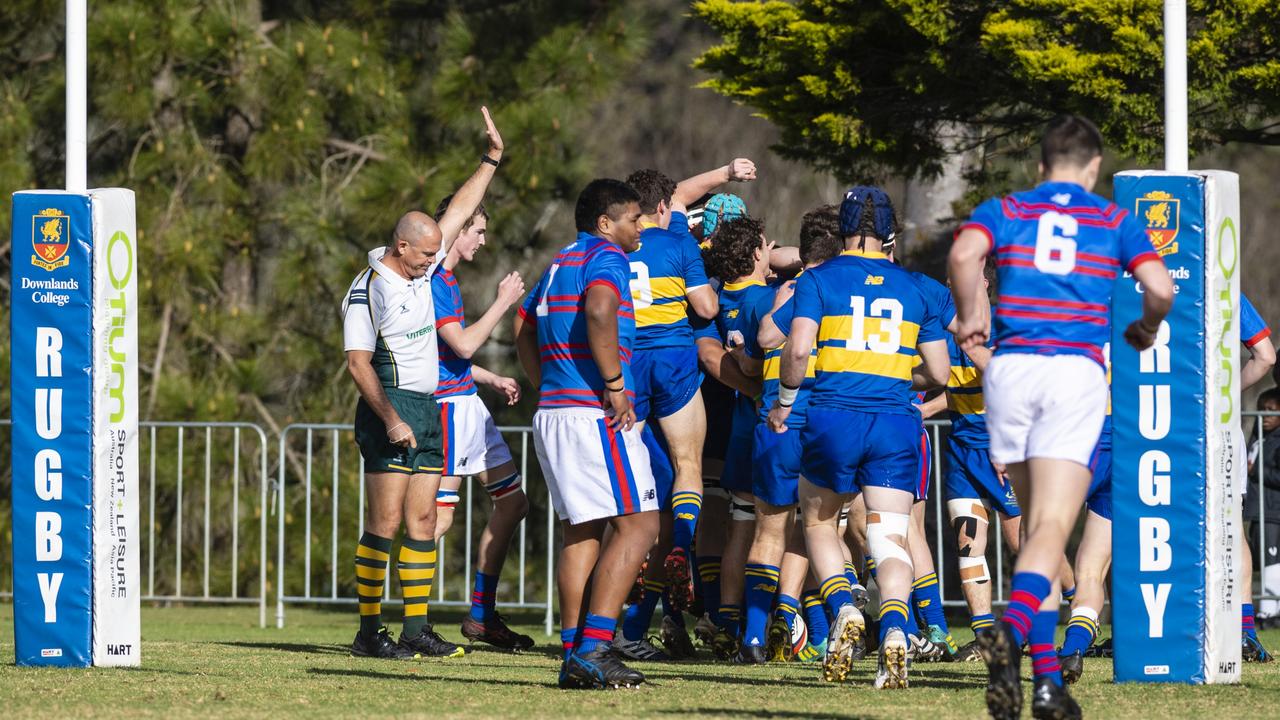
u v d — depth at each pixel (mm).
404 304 26156
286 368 53625
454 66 52500
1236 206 21172
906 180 41125
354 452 51719
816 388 21156
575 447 20109
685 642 27375
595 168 54875
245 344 53469
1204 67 33344
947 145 43250
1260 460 34531
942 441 41250
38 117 54438
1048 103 36156
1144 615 21172
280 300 52594
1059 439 16250
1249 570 27062
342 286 51594
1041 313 16484
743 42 38781
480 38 52938
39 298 22609
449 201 29062
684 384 27375
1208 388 21031
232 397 51000
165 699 19203
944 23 35312
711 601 28594
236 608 47781
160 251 52031
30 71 55969
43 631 22797
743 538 27156
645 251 27406
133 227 22734
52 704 18641
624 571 20344
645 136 87125
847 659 21141
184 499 50219
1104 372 16594
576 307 20281
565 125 52219
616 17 53125
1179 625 21141
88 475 22688
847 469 20859
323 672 23266
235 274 55031
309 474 38250
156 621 40906
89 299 22625
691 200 30531
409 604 27516
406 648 27422
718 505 28859
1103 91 33531
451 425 28609
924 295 21250
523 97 52344
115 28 49969
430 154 53188
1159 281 16562
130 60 50188
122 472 22812
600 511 20078
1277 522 36062
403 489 26828
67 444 22703
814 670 24031
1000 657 15086
